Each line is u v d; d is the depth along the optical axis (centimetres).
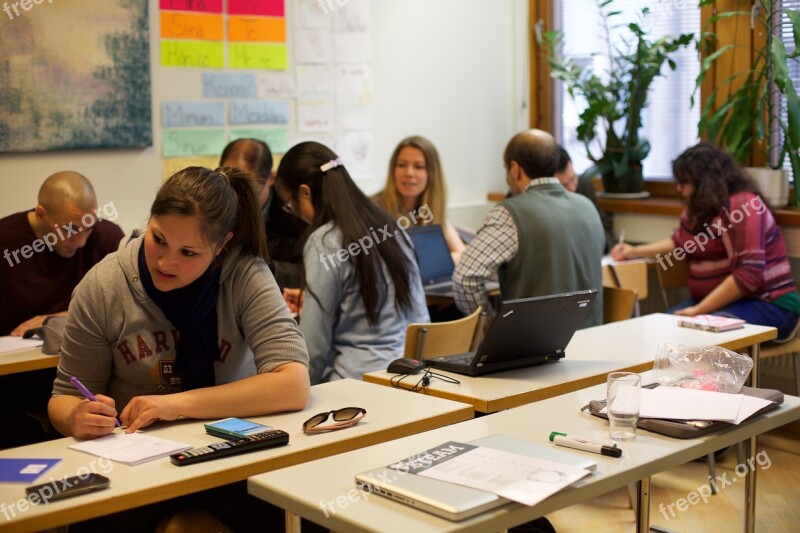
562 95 573
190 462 179
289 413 213
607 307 373
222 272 216
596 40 538
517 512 154
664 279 445
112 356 215
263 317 217
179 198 193
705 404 206
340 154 505
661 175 528
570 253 347
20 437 298
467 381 246
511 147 361
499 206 353
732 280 399
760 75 434
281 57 473
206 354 217
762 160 466
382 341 284
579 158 567
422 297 301
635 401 190
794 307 398
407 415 211
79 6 401
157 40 430
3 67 384
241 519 218
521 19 575
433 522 149
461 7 551
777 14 447
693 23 493
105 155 420
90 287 211
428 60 539
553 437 189
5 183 392
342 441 194
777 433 403
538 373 254
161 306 209
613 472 171
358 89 507
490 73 571
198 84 446
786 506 322
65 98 401
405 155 447
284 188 295
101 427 195
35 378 323
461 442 188
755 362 307
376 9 512
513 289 350
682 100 510
